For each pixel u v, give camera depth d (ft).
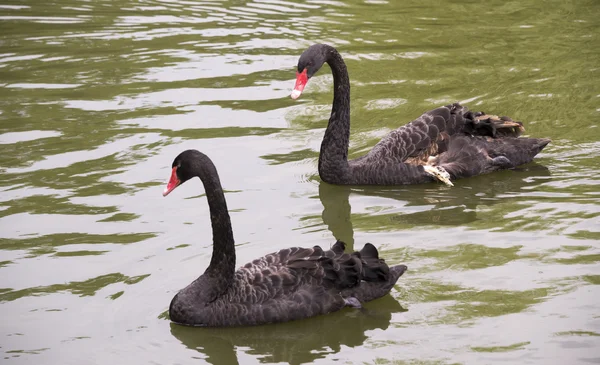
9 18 68.74
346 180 39.42
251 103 49.80
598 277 29.22
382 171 39.29
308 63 38.65
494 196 37.19
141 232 34.17
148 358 25.86
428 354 25.36
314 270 27.96
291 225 34.83
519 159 40.45
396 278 28.73
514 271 29.94
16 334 27.22
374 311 28.02
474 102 48.57
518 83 51.31
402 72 54.44
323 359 25.54
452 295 28.58
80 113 48.19
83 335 27.14
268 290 27.58
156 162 41.39
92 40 62.75
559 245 31.73
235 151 43.01
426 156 39.93
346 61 56.80
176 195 37.99
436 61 56.24
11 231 34.30
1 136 44.75
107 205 36.76
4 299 29.30
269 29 64.59
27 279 30.63
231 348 26.37
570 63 54.44
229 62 57.11
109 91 51.90
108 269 31.24
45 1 74.33
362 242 32.96
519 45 58.65
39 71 55.83
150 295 29.43
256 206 36.78
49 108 49.03
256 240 33.24
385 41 60.95
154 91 51.75
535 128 44.60
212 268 27.71
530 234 32.83
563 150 41.98
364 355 25.61
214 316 27.35
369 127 45.83
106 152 42.65
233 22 66.90
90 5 73.15
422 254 31.63
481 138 40.81
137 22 67.41
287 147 43.62
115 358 25.88
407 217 35.45
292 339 26.73
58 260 31.96
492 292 28.63
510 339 25.86
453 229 33.86
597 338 25.68
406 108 48.26
